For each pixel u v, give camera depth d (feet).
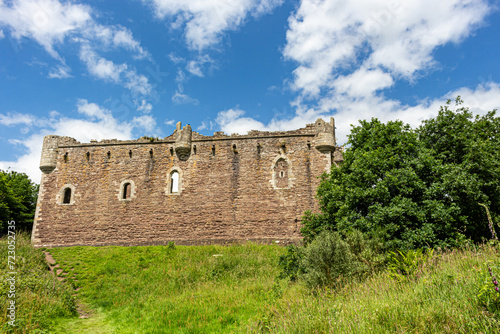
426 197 41.52
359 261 32.24
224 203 72.64
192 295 39.29
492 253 24.75
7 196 103.50
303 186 71.51
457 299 18.20
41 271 47.93
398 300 20.81
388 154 45.73
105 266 54.44
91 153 80.02
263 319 25.52
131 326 31.81
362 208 45.98
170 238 71.92
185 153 77.05
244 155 75.31
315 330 19.77
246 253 58.59
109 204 75.66
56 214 76.23
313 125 75.31
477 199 41.96
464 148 46.47
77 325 32.81
